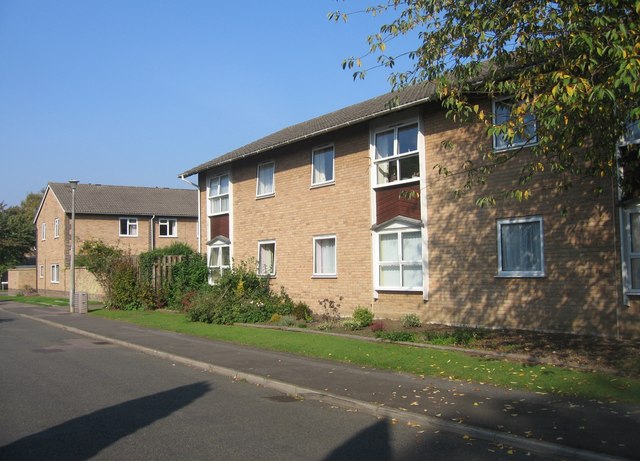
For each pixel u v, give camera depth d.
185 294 23.72
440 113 15.36
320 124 20.33
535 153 9.72
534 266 13.28
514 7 9.41
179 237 46.97
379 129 17.22
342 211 18.50
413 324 15.19
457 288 14.80
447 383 9.05
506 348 11.34
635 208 11.48
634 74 7.18
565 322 12.57
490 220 14.08
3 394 9.04
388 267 16.95
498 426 6.71
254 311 18.62
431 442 6.47
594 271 12.12
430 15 10.64
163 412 7.88
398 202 16.62
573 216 12.50
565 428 6.54
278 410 8.02
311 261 19.69
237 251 23.61
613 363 9.53
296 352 12.56
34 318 23.64
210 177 25.86
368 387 9.00
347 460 5.86
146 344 14.51
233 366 11.09
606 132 9.37
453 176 14.94
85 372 11.07
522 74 9.66
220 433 6.84
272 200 21.70
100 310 25.91
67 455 6.02
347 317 17.66
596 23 8.10
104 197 45.78
